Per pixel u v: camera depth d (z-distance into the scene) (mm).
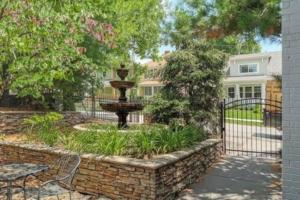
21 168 4340
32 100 11906
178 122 8953
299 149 3031
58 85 11453
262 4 5441
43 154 6020
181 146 6172
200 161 6477
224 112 8977
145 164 4746
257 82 26547
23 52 5730
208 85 9500
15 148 6547
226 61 9930
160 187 4816
